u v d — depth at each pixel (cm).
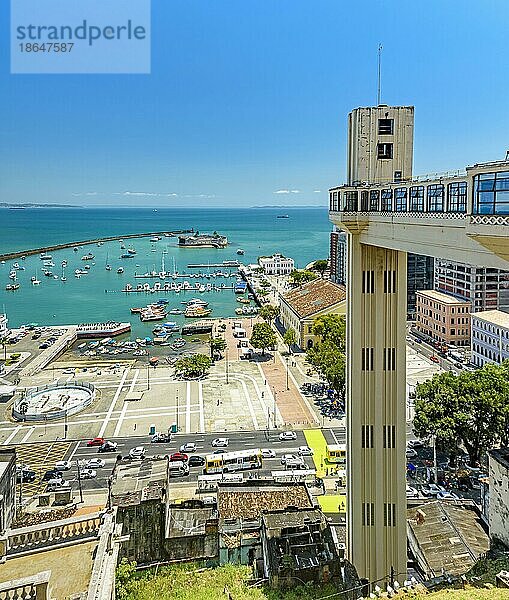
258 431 11112
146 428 11350
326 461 9581
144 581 4862
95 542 3138
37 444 10656
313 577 4766
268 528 5281
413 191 4159
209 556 5359
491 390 8806
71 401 12800
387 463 5369
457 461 9319
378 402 5309
